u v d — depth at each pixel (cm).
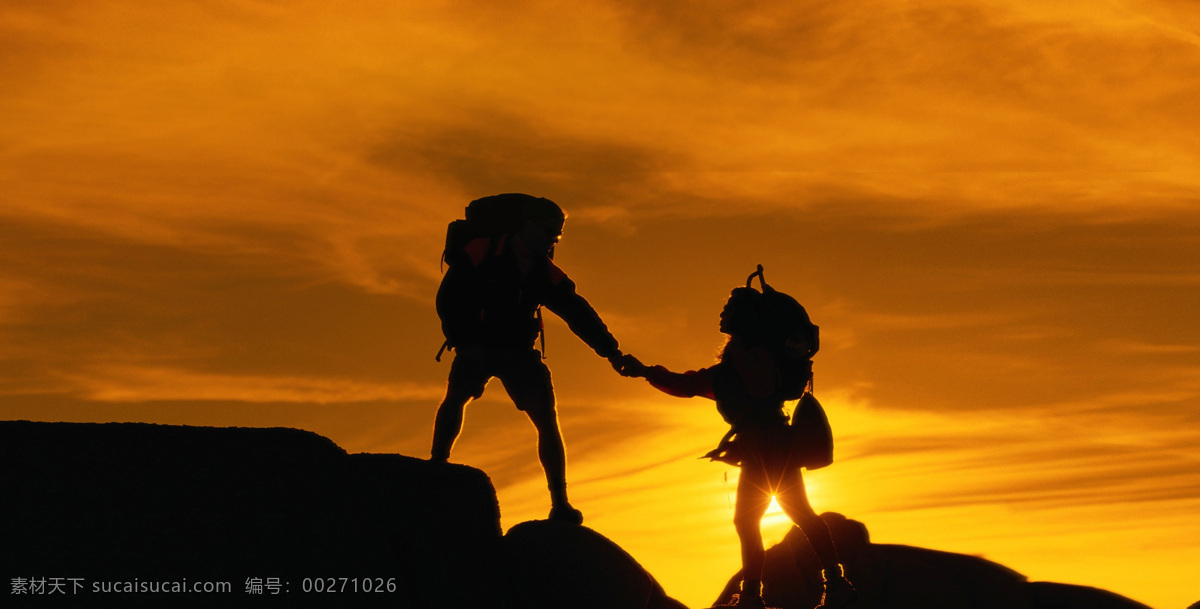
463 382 712
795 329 724
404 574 610
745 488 712
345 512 601
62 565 529
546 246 723
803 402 718
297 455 606
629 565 700
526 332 720
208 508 569
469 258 717
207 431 601
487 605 639
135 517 553
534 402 718
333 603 570
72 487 553
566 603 673
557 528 700
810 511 705
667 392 739
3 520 533
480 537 654
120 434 580
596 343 734
